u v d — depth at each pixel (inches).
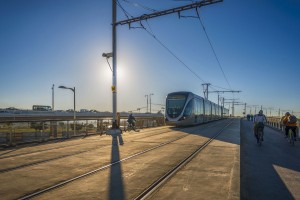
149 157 370.6
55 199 203.5
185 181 245.0
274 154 441.7
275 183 265.9
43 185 239.5
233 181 243.0
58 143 537.3
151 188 227.8
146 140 584.7
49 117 1626.5
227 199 196.1
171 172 282.2
